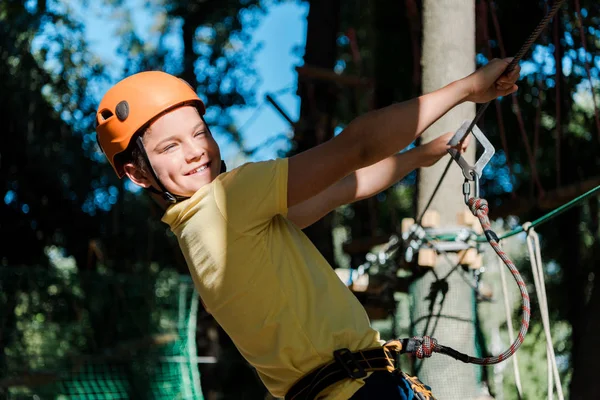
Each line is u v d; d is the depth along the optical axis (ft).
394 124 6.68
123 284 28.58
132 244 38.70
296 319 7.05
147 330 28.45
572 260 30.19
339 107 37.42
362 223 34.94
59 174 36.60
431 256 12.99
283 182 6.83
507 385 37.11
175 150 7.49
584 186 21.47
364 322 7.31
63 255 40.32
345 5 40.57
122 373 27.14
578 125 28.30
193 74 42.93
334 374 6.89
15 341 26.45
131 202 39.19
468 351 12.85
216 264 7.09
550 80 26.61
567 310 31.99
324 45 30.83
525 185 30.48
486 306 33.30
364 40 41.04
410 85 30.17
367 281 16.70
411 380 7.24
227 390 36.22
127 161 7.86
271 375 7.33
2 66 34.83
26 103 35.14
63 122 36.83
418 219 13.38
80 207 37.47
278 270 7.08
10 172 35.78
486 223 7.18
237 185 6.98
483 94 7.02
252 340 7.24
